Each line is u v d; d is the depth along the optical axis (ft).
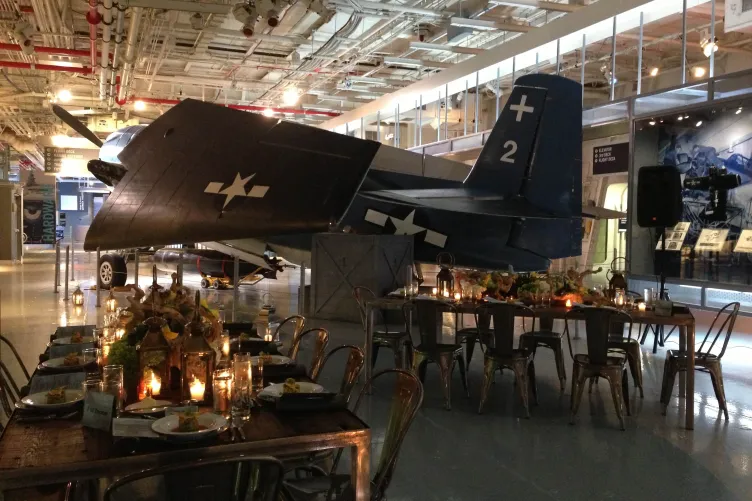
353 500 6.15
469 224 22.81
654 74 40.22
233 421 6.13
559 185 20.47
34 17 33.14
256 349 10.09
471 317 28.19
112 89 43.14
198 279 43.37
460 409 14.32
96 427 6.02
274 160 11.52
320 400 6.77
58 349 9.22
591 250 35.78
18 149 70.90
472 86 38.55
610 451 11.60
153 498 8.91
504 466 10.78
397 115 44.86
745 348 21.57
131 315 8.91
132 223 11.51
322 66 42.04
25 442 5.66
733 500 9.50
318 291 24.80
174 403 6.93
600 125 30.71
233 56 42.34
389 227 23.65
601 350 13.12
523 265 22.20
